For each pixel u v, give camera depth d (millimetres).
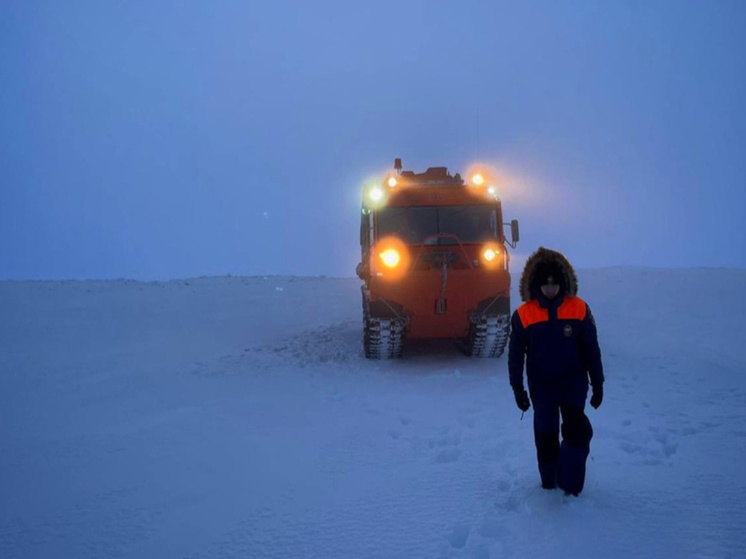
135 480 5691
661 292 19609
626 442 6078
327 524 4582
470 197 11359
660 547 3883
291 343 14117
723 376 9523
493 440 6340
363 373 10531
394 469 5672
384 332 11094
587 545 3910
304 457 6141
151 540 4512
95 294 23203
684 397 8188
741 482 4902
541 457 4648
